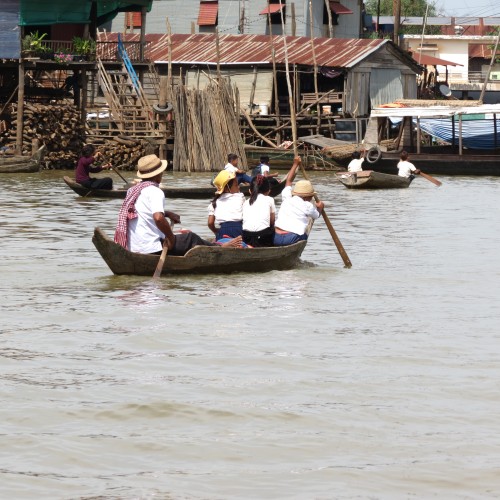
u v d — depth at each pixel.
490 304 22.23
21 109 70.00
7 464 11.78
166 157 75.38
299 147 82.69
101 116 85.31
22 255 29.12
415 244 33.16
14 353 17.09
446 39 151.88
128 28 114.00
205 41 96.62
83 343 17.92
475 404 14.39
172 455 12.21
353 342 18.25
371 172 59.34
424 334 19.00
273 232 27.84
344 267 27.73
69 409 13.87
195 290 23.53
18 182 59.81
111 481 11.34
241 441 12.73
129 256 24.67
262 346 17.83
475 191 58.94
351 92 91.00
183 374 15.83
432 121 81.81
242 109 85.44
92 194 50.19
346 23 115.69
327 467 11.84
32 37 69.88
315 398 14.61
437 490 11.18
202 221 40.06
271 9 108.94
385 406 14.23
